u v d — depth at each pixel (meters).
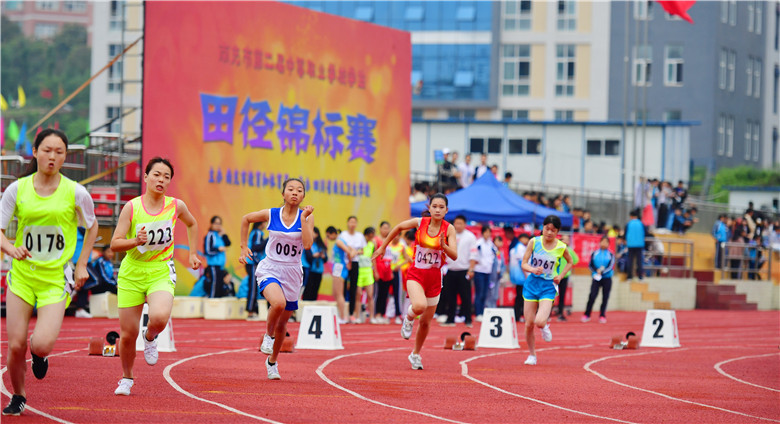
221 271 21.78
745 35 67.19
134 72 63.50
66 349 13.68
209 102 23.06
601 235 31.41
